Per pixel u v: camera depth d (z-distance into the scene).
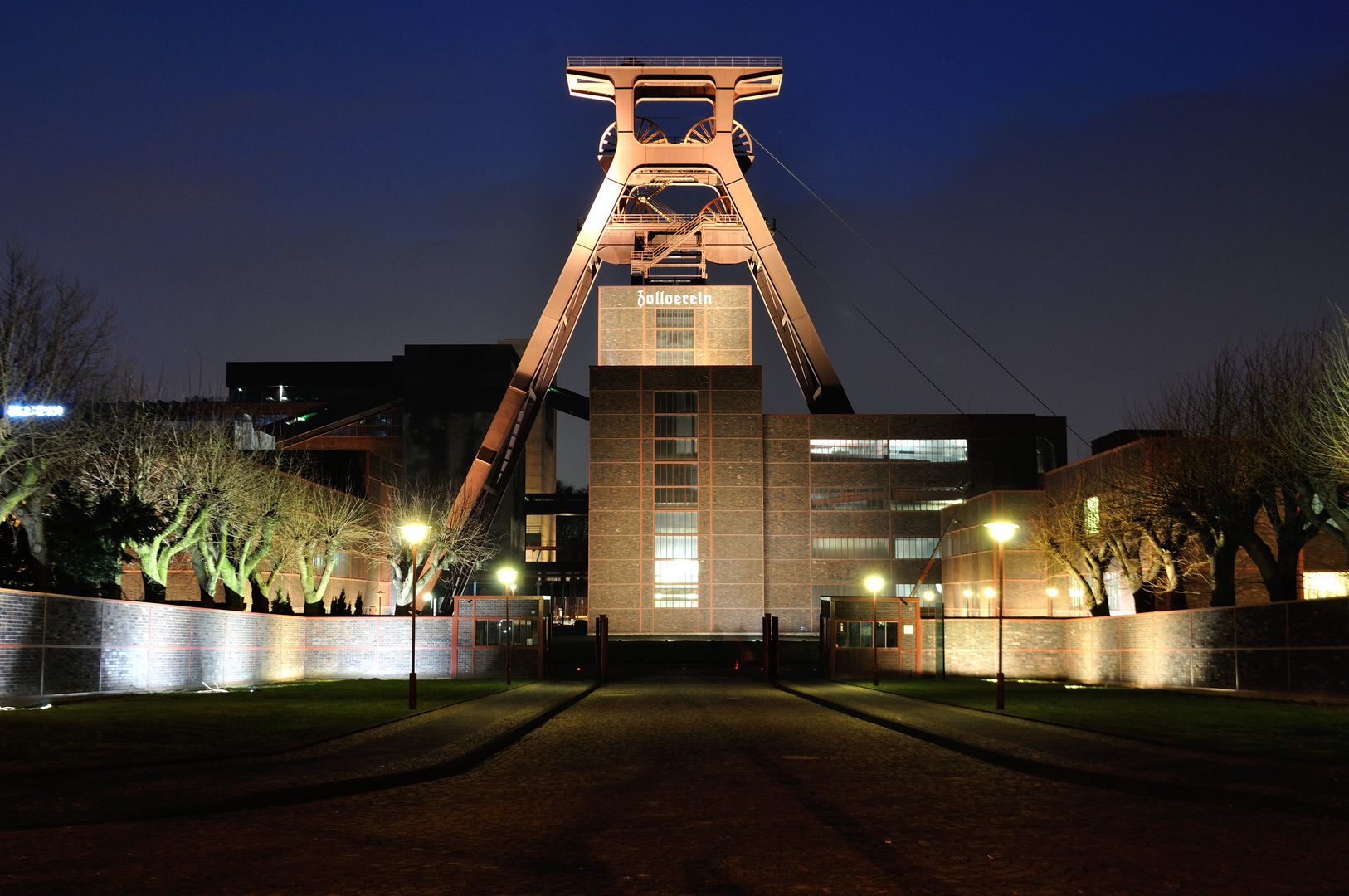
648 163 111.56
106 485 39.81
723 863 11.12
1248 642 37.12
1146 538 49.50
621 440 98.00
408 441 139.50
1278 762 18.30
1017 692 41.44
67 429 34.06
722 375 98.75
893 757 20.95
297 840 12.34
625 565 96.69
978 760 20.27
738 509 97.31
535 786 16.73
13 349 32.62
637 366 99.06
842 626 56.91
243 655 44.69
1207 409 42.81
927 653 56.59
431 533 67.12
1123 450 55.53
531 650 52.84
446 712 29.81
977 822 13.47
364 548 82.31
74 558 37.97
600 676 56.22
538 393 105.69
